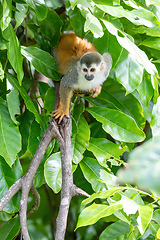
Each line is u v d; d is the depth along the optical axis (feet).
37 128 20.59
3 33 17.47
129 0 19.42
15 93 18.81
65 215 15.24
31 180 16.72
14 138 17.93
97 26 16.63
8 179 18.44
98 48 20.18
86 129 20.85
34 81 23.03
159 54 23.20
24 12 20.08
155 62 22.31
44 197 31.40
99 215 14.42
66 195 15.74
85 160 20.75
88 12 17.33
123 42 17.88
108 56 23.84
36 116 19.08
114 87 23.56
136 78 19.81
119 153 20.33
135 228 17.44
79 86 23.07
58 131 17.08
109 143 20.67
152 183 6.61
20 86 19.51
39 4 19.30
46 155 20.93
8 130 18.07
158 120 19.88
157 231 15.89
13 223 19.42
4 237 18.94
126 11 19.16
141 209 14.49
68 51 23.52
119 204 14.74
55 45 23.88
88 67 22.35
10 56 17.65
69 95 21.97
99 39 20.08
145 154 7.18
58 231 14.85
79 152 19.97
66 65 22.67
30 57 20.54
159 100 20.39
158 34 21.24
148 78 20.99
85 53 23.35
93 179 20.06
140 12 19.60
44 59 20.99
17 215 19.70
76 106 22.35
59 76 22.33
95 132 25.11
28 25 23.41
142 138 20.35
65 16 26.91
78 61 22.89
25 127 21.15
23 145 21.08
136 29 22.02
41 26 22.81
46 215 32.17
